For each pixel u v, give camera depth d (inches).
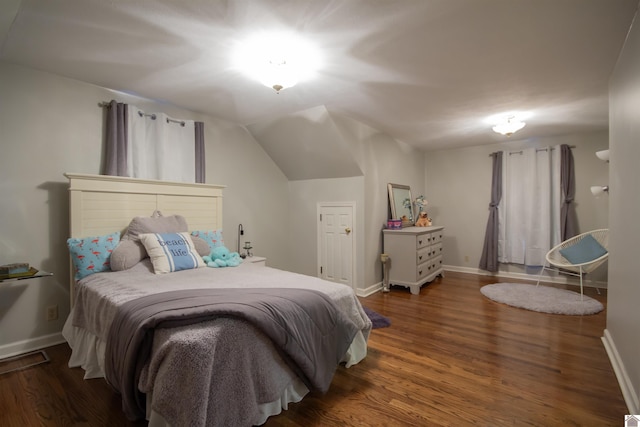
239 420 53.9
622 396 71.2
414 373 81.7
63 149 98.0
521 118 141.2
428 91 108.1
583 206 170.1
